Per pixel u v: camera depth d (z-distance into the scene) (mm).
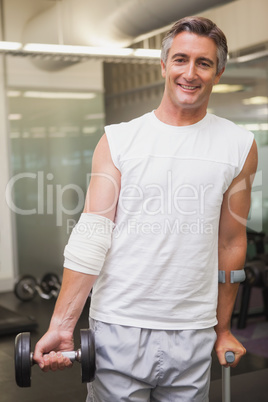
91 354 1122
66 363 1137
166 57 1199
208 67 1162
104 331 1214
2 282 4062
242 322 2693
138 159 1180
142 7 2777
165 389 1267
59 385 2252
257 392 2135
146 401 1254
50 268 3885
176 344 1204
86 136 4246
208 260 1218
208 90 1183
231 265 1306
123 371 1192
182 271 1184
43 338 1169
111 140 1201
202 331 1230
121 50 2951
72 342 1193
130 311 1190
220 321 1335
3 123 4293
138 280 1179
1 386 2271
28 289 3848
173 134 1200
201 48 1141
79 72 4184
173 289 1183
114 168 1199
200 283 1209
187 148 1196
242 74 2908
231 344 1330
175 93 1170
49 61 4152
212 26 1160
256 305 2795
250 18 2863
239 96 2920
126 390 1210
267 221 2912
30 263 4020
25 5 3207
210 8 2773
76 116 4266
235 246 1305
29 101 4316
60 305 1185
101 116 4199
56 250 3840
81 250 1165
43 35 3209
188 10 2734
